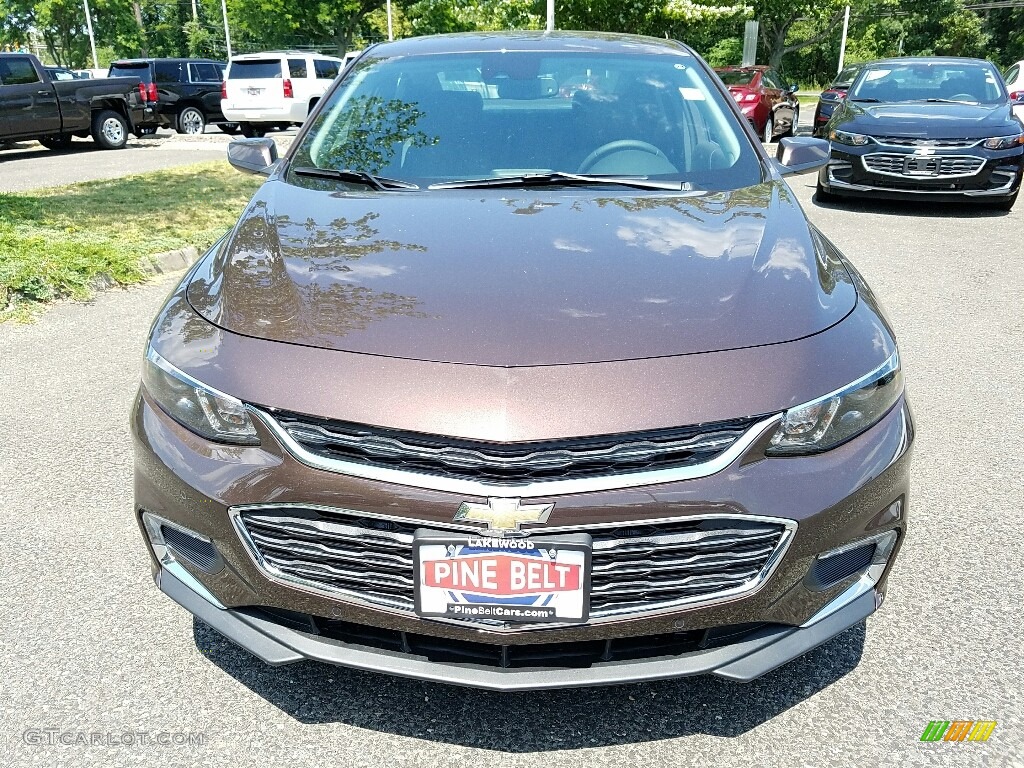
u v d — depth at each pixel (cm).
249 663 232
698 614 182
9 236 636
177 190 938
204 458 191
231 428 188
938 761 199
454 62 344
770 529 182
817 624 194
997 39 5531
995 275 652
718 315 195
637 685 223
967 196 879
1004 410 405
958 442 371
